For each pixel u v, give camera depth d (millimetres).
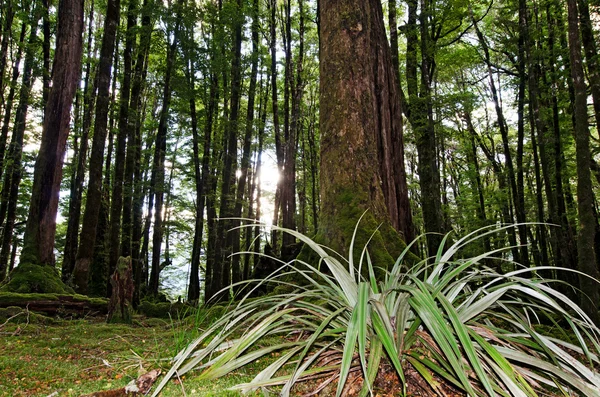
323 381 2109
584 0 9609
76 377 2350
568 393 1870
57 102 7762
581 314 1711
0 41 14688
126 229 12430
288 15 18266
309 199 28312
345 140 4590
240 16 14281
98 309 6484
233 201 16047
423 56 10953
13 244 19141
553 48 12766
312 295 2277
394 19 11180
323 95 4953
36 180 7383
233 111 15148
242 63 15656
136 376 2230
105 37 9484
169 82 14438
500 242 21141
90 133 17406
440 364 1969
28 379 2279
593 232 5656
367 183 4441
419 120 10742
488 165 24219
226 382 2150
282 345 2137
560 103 13961
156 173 15336
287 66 18188
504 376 1589
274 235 21891
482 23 16844
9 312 5117
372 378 1518
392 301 2113
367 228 4125
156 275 15844
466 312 2039
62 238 20469
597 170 12695
